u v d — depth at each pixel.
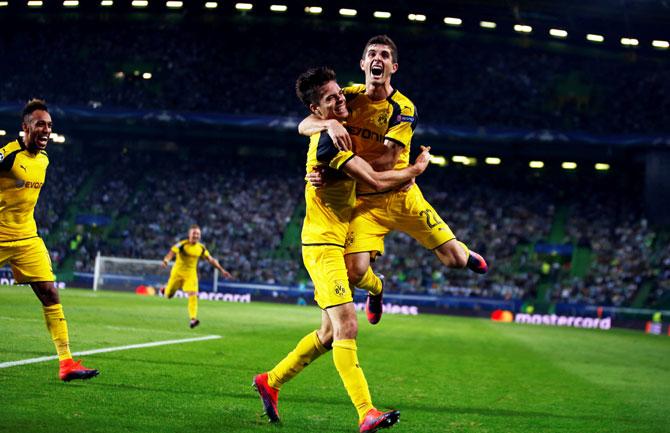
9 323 12.32
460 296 39.72
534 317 37.34
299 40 51.00
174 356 9.80
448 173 50.53
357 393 5.21
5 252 6.91
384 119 6.12
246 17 49.22
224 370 8.70
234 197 48.47
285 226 46.41
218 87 48.91
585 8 42.00
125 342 11.17
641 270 42.25
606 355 16.69
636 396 9.11
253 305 33.22
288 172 50.47
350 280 6.43
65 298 24.47
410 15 46.84
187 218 46.81
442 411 6.88
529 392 8.80
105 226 46.00
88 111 45.94
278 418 5.75
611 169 49.44
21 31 51.03
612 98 47.53
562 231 45.94
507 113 46.97
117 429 5.02
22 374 7.02
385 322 25.62
